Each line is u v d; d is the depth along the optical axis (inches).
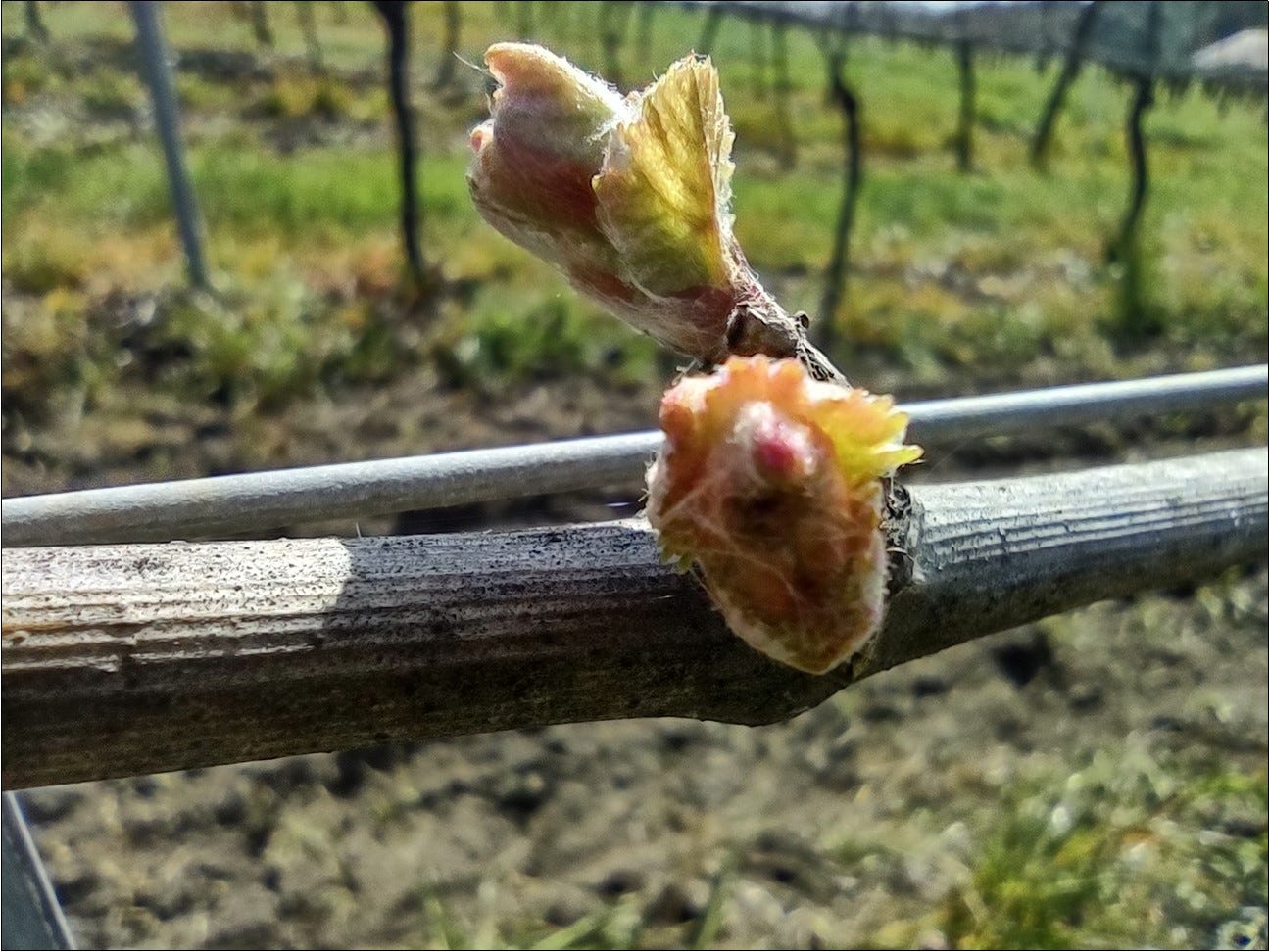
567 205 1.9
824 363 1.9
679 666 2.1
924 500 2.5
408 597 1.9
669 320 1.9
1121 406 3.9
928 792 10.7
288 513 2.9
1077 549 2.8
